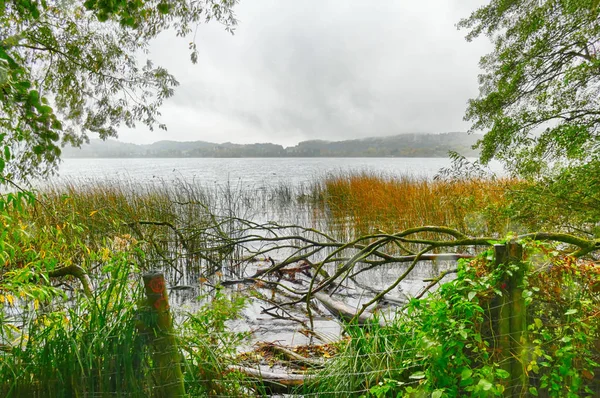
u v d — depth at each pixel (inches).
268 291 260.5
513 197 223.9
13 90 100.6
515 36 329.4
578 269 90.0
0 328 94.8
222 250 314.8
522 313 87.2
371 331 120.0
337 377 107.6
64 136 217.9
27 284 106.2
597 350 88.0
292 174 1745.8
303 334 182.4
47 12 189.9
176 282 273.1
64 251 132.6
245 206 604.1
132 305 87.5
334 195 552.7
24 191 95.3
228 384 100.0
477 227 272.5
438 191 368.8
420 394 87.3
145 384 82.0
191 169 2361.0
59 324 87.4
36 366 82.0
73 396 81.0
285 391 116.9
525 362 85.8
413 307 102.3
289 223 482.3
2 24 154.9
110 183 466.0
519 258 87.6
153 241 267.7
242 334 121.2
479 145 284.4
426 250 186.2
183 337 95.1
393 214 371.2
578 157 210.1
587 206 198.2
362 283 266.8
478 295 89.4
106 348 81.6
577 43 274.2
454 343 84.6
